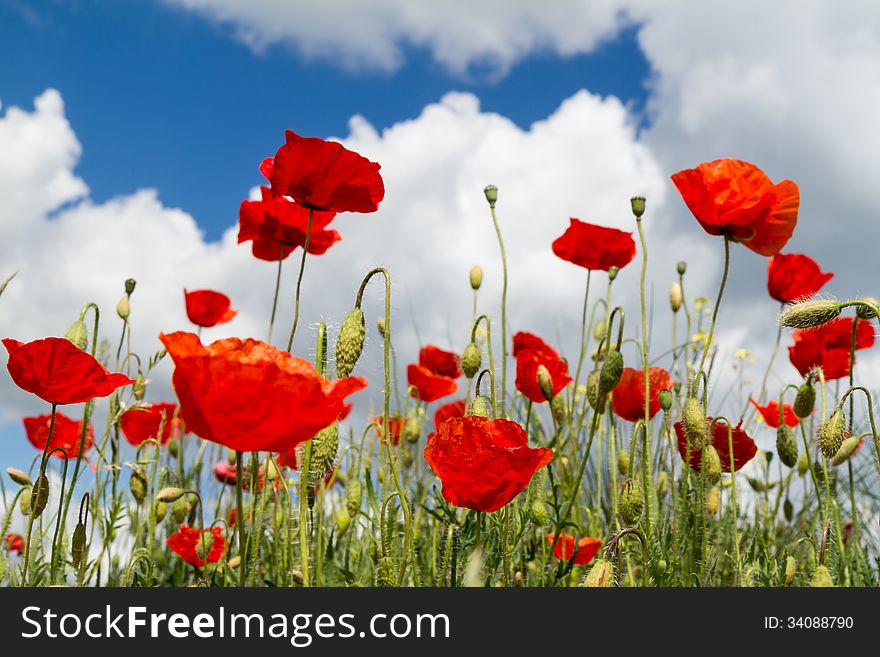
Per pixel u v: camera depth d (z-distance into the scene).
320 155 0.67
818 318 0.69
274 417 0.52
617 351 0.76
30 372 0.70
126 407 0.90
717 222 0.75
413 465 0.97
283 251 0.89
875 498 1.00
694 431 0.76
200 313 1.12
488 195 0.86
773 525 1.00
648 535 0.75
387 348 0.63
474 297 0.99
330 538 0.86
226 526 0.78
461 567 0.72
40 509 0.72
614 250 0.96
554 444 0.89
